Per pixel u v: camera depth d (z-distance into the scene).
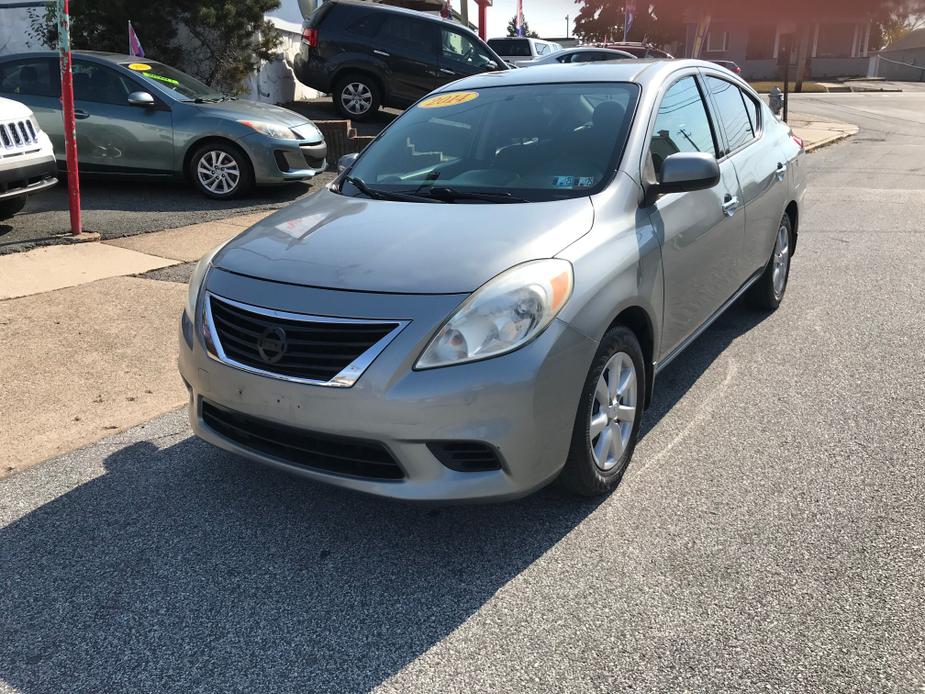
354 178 4.02
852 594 2.69
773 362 4.79
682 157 3.41
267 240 3.34
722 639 2.50
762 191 4.83
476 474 2.77
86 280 6.26
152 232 7.82
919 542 2.98
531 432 2.77
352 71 14.02
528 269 2.85
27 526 3.21
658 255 3.42
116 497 3.42
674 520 3.16
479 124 4.05
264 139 9.14
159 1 12.65
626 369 3.32
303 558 2.99
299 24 17.45
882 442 3.76
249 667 2.44
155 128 9.10
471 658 2.45
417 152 4.04
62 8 6.89
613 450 3.30
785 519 3.14
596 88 4.02
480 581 2.83
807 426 3.94
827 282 6.46
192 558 3.00
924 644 2.45
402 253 2.99
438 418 2.67
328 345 2.76
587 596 2.72
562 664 2.41
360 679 2.38
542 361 2.75
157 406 4.27
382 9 13.88
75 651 2.53
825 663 2.38
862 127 20.09
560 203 3.31
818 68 46.72
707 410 4.15
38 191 7.45
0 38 13.16
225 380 2.97
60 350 4.96
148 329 5.32
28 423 4.06
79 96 9.13
